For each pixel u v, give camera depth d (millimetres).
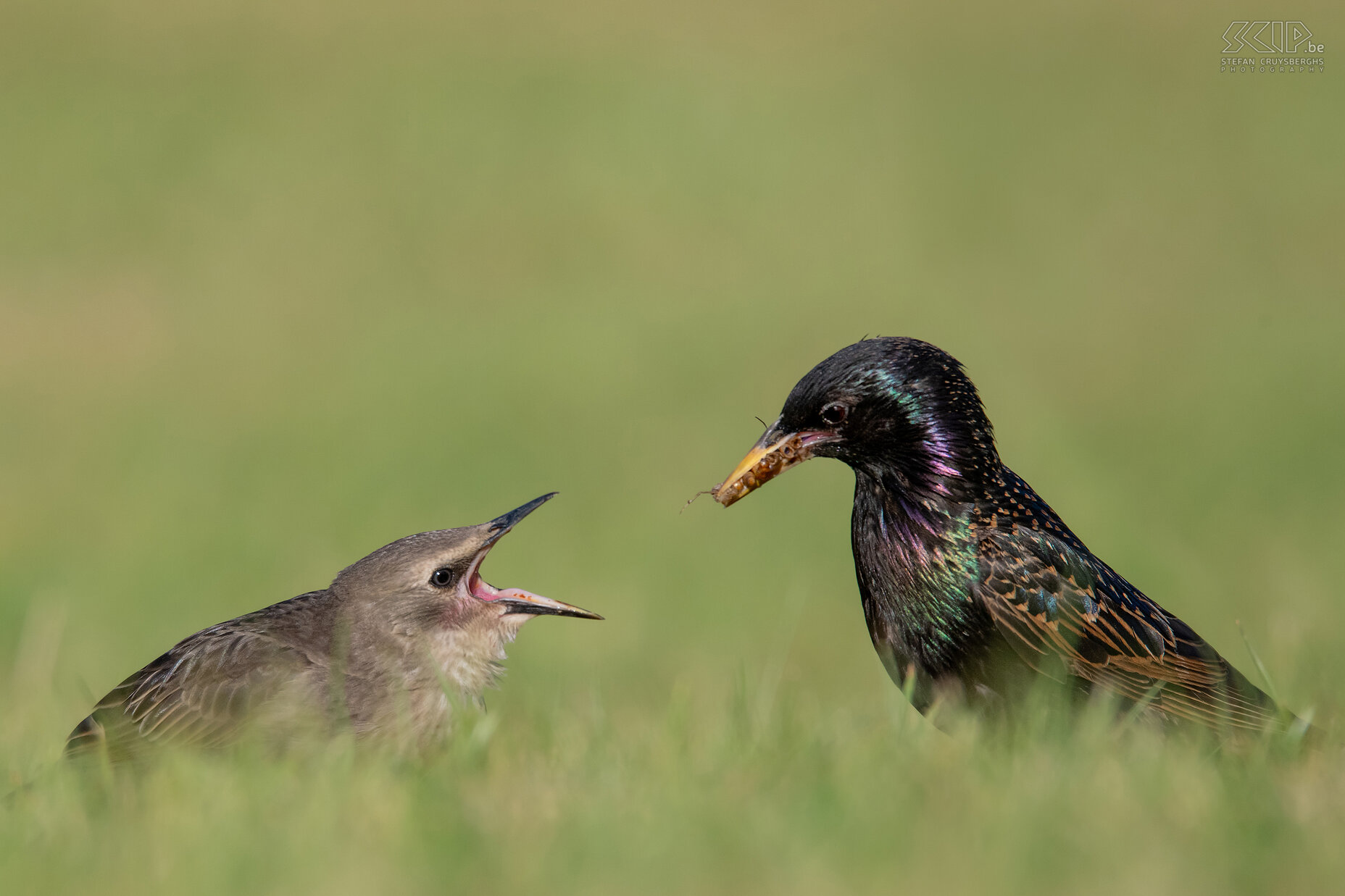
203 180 42406
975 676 6828
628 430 26312
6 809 6168
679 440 25859
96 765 6504
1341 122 44125
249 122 46500
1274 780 5699
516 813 5516
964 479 6816
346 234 39375
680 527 21672
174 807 5613
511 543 20859
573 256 38250
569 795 5785
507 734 6848
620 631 16359
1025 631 6699
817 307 33812
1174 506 22516
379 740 6906
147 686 7090
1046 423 26594
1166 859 4867
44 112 46031
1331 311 32281
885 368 6836
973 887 4789
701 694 9430
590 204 41812
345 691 6926
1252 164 41594
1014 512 6883
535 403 27812
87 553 20109
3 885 5066
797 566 20062
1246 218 38562
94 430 26219
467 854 5098
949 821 5234
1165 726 6676
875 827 5121
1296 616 12289
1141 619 6871
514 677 12031
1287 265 35438
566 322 33312
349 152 45125
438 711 7047
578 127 47219
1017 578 6711
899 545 6867
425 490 23359
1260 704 6789
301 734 6828
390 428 26422
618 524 21797
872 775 5680
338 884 4906
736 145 45875
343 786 5766
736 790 5684
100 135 44750
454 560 7113
